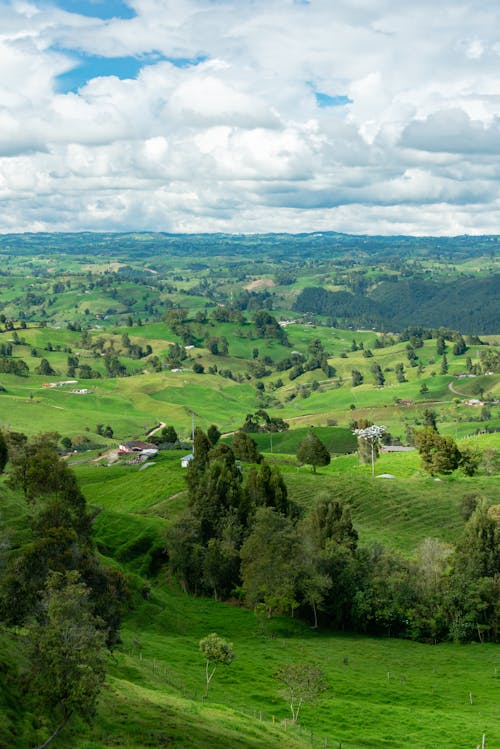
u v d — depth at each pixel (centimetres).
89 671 3172
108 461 19312
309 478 14788
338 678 6644
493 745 5053
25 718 3338
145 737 3756
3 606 4441
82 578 5162
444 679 6875
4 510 7812
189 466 12094
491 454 16650
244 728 4512
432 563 9269
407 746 4997
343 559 9094
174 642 7206
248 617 8731
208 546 9750
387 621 8694
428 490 14188
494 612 8588
